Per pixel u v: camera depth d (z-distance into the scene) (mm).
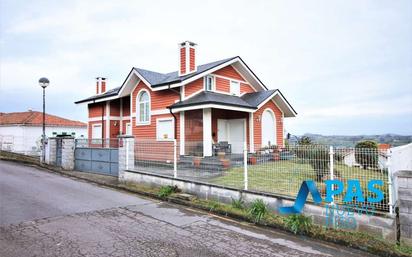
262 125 17969
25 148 26906
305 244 5059
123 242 4914
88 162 13461
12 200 7730
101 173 12680
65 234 5250
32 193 8648
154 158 9969
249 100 17391
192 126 15141
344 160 5711
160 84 15516
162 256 4359
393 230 4840
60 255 4324
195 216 6699
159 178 9305
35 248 4578
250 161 7543
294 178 6590
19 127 27250
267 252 4648
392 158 5316
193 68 16359
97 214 6672
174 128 15219
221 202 7469
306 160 6391
